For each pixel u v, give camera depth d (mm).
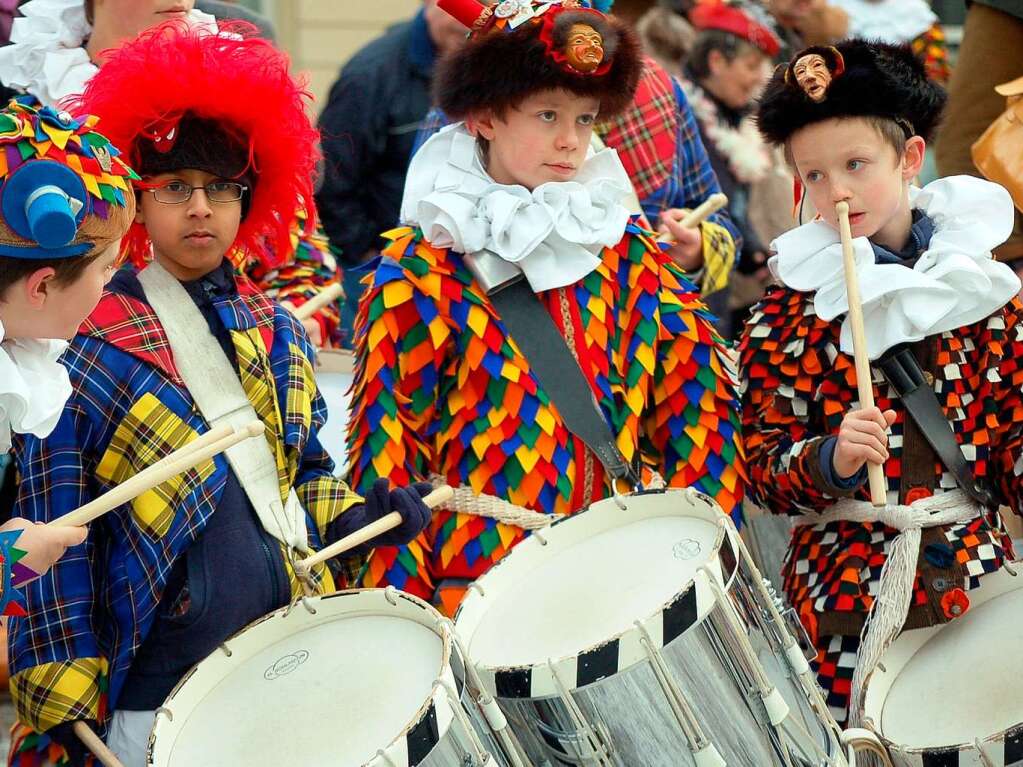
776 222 20688
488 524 12914
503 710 10695
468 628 11398
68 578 11383
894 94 13031
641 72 13492
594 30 12953
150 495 11492
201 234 12000
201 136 11961
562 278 13016
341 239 19953
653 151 17141
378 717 10266
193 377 11844
